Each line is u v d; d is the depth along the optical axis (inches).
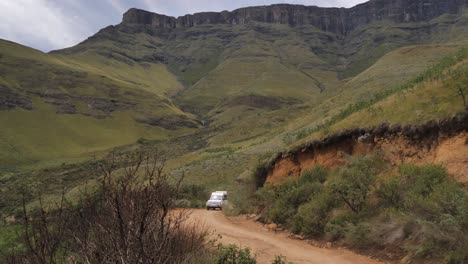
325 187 645.9
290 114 4709.6
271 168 919.0
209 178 1990.7
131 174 176.6
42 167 4333.2
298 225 594.2
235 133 4559.5
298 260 423.8
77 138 6245.1
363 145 679.1
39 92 6983.3
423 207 425.4
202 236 325.4
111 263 157.0
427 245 372.5
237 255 343.3
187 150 4448.8
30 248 159.6
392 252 412.8
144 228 165.8
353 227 486.3
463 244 348.8
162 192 183.2
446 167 499.5
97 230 173.6
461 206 388.8
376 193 529.0
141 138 6624.0
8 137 5492.1
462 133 518.6
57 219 177.9
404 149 592.4
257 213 822.5
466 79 573.6
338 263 410.0
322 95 5152.6
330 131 778.2
